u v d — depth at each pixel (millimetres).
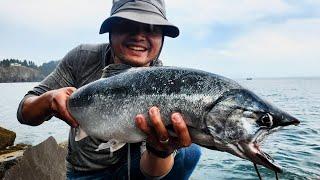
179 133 479
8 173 741
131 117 518
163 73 507
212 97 474
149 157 621
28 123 662
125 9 656
